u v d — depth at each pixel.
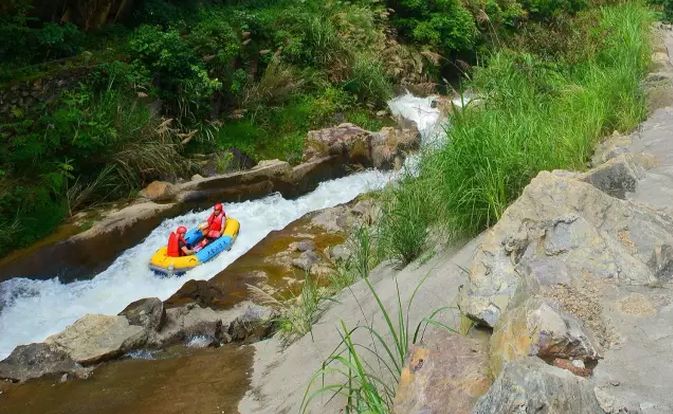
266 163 12.23
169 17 14.09
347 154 13.14
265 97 13.98
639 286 3.37
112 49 12.12
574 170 5.89
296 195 12.22
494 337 3.07
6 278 8.53
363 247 6.61
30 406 5.89
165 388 5.71
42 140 10.05
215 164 12.00
